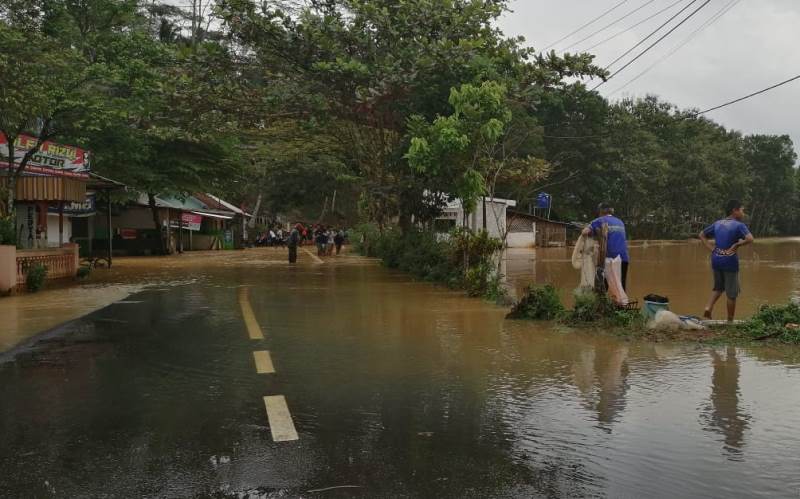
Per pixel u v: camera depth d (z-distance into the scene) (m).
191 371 6.54
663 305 8.73
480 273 13.55
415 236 21.36
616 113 60.12
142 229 36.62
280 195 57.16
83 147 25.81
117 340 8.31
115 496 3.55
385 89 18.03
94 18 28.67
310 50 18.91
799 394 5.54
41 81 17.89
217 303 12.27
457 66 18.11
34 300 12.80
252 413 5.09
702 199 77.44
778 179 101.56
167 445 4.35
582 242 9.87
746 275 20.09
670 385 5.87
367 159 25.52
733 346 7.63
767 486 3.67
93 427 4.74
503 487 3.65
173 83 20.09
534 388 5.81
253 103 20.53
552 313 9.80
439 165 15.50
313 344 8.02
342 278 18.25
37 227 20.22
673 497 3.53
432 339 8.30
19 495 3.57
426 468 3.94
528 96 18.58
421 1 18.33
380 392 5.71
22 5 19.61
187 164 31.00
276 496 3.54
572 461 4.05
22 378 6.24
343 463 4.02
